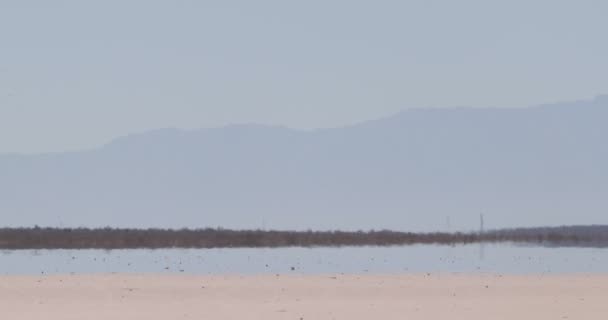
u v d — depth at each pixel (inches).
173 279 6855.3
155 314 5044.3
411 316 4972.9
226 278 6963.6
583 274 7386.8
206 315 5007.4
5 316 4955.7
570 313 5078.7
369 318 4904.0
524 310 5196.9
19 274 7677.2
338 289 6274.6
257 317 4933.6
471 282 6702.8
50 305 5423.2
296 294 5994.1
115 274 7273.6
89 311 5162.4
